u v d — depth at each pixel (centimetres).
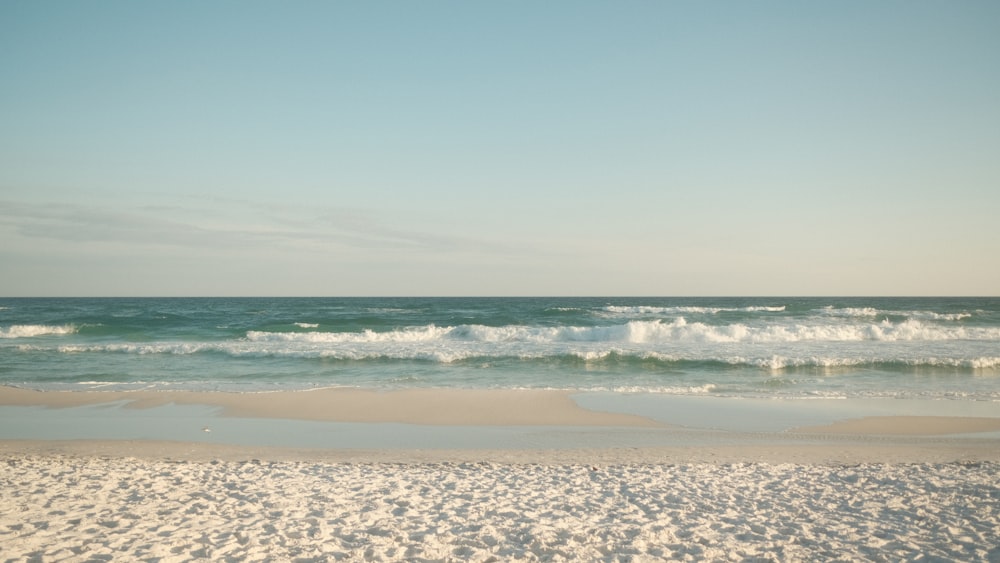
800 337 2872
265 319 4225
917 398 1702
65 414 1515
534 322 3903
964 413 1514
